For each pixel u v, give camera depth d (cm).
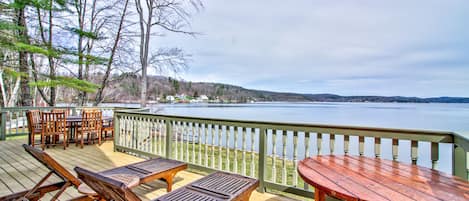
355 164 186
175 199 196
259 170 303
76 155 475
